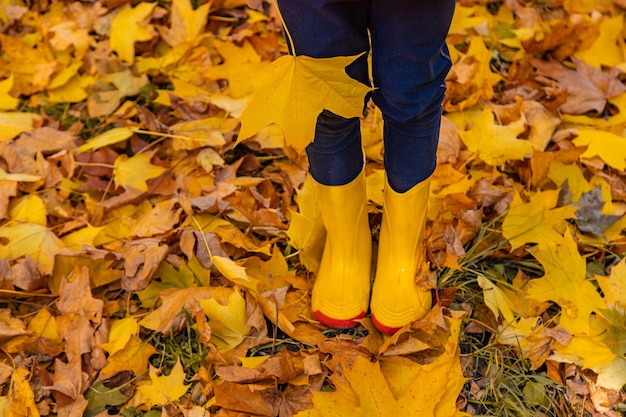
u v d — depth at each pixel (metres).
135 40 2.15
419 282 1.48
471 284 1.60
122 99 2.08
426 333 1.47
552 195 1.67
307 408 1.35
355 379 1.28
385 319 1.45
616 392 1.38
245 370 1.37
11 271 1.56
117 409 1.42
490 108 1.96
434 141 1.29
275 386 1.38
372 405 1.28
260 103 1.06
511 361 1.45
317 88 1.05
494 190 1.70
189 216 1.69
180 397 1.39
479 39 2.02
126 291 1.59
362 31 1.12
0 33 2.24
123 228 1.73
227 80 2.11
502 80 2.11
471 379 1.42
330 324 1.49
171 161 1.90
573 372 1.41
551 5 2.35
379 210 1.69
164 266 1.61
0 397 1.38
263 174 1.86
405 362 1.40
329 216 1.42
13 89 2.08
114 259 1.61
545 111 1.92
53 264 1.59
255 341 1.49
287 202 1.76
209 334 1.42
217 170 1.85
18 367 1.45
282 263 1.61
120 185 1.80
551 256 1.53
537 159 1.71
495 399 1.38
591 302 1.47
